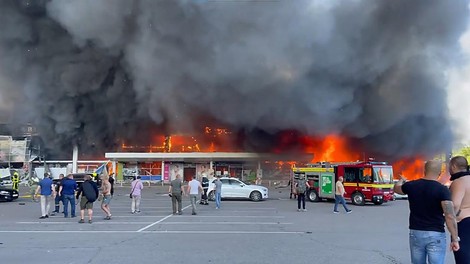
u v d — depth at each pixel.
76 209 18.38
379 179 21.50
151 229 11.91
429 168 4.74
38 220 14.17
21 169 45.22
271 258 7.77
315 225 12.94
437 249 4.60
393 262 7.47
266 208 19.44
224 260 7.58
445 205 4.54
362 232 11.37
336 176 23.02
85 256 7.96
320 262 7.45
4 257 7.89
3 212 16.97
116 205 20.69
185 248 8.80
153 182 43.16
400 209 19.28
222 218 14.94
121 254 8.15
